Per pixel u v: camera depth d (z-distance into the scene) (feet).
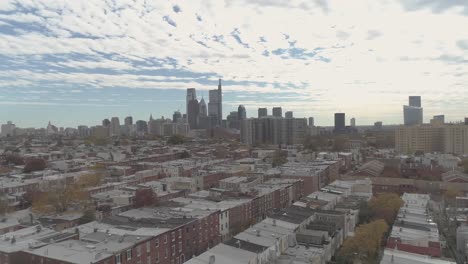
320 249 289.94
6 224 340.39
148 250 275.18
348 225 372.38
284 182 563.48
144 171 643.86
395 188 606.14
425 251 267.39
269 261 256.73
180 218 341.62
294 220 338.54
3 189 483.92
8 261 239.09
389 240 291.17
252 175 638.53
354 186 525.75
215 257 241.35
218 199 442.91
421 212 388.98
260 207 458.50
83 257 232.12
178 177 609.42
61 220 365.81
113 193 469.98
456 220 397.39
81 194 434.71
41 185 520.83
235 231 392.68
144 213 365.81
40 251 242.78
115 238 274.98
